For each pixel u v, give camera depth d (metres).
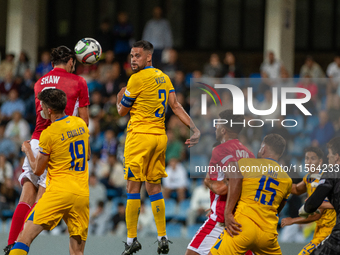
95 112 38.44
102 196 32.12
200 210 30.45
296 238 27.83
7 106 41.22
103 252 20.34
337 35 54.72
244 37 55.34
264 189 15.27
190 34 55.53
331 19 54.78
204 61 55.12
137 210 16.66
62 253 20.02
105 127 37.16
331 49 54.75
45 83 16.34
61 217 15.16
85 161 15.60
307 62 42.88
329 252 14.26
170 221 31.48
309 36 55.00
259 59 54.50
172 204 31.95
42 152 15.01
